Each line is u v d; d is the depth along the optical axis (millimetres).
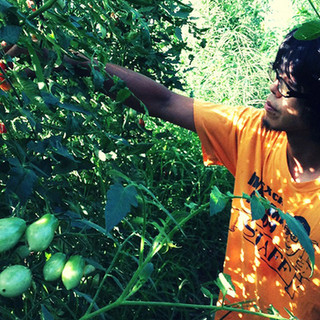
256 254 1153
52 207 737
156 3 1046
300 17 4434
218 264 2391
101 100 1131
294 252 1068
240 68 4141
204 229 2361
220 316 1249
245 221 1194
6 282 609
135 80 1193
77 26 736
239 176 1229
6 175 712
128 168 1187
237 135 1260
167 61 1626
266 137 1202
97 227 702
